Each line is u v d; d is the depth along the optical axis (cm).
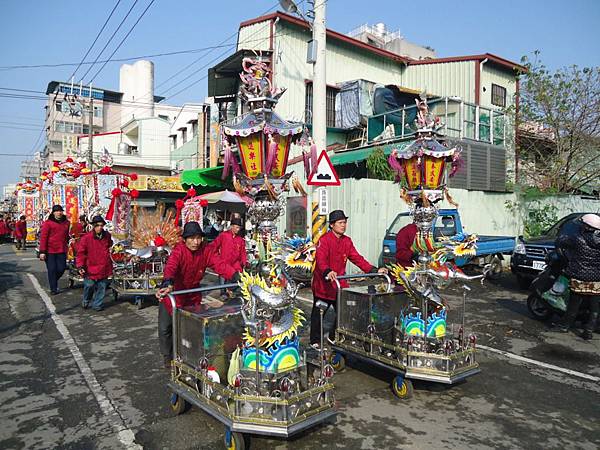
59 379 488
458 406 426
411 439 363
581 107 1419
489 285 1062
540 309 750
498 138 1524
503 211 1404
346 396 448
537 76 1466
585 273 645
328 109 1644
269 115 380
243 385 339
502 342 634
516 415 408
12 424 385
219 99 1827
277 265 360
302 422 327
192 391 375
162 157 2898
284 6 804
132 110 4366
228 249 666
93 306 812
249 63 382
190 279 457
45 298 915
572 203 1447
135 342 623
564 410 419
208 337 368
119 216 877
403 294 504
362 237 1109
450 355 422
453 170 483
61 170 1360
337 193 1141
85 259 806
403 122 1343
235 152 388
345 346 502
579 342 636
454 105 1452
